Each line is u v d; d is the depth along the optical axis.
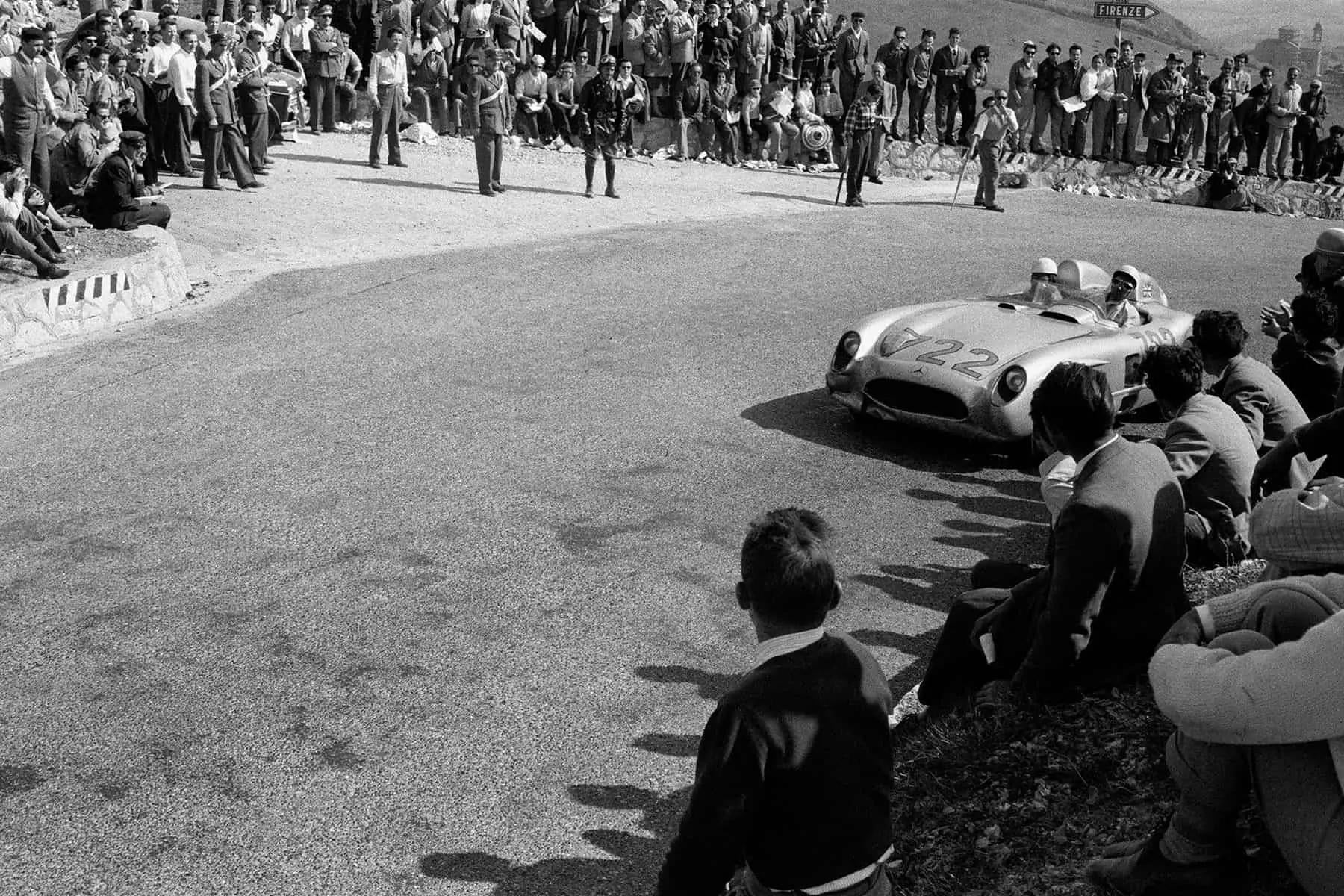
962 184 22.59
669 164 21.09
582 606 6.05
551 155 20.30
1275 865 3.12
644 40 21.19
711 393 9.71
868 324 8.91
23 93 12.68
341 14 21.16
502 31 20.42
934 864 3.69
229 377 9.48
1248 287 14.97
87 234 12.09
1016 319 8.94
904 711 4.84
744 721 2.46
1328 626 2.39
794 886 2.53
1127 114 22.98
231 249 13.64
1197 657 2.59
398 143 18.17
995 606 4.55
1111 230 18.89
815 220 17.70
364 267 13.29
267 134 16.73
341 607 5.92
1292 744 2.50
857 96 18.88
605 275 13.52
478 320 11.43
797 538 2.56
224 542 6.59
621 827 4.34
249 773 4.59
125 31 17.28
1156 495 4.03
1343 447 4.64
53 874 3.98
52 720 4.88
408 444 8.21
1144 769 3.88
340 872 4.05
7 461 7.64
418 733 4.89
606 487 7.64
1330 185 22.39
